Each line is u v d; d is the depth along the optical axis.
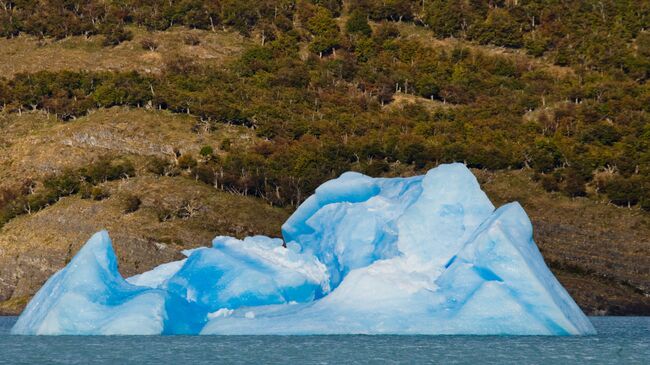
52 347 177.88
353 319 172.88
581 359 164.75
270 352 169.75
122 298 182.62
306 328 172.50
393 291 176.62
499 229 175.88
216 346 178.00
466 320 169.88
